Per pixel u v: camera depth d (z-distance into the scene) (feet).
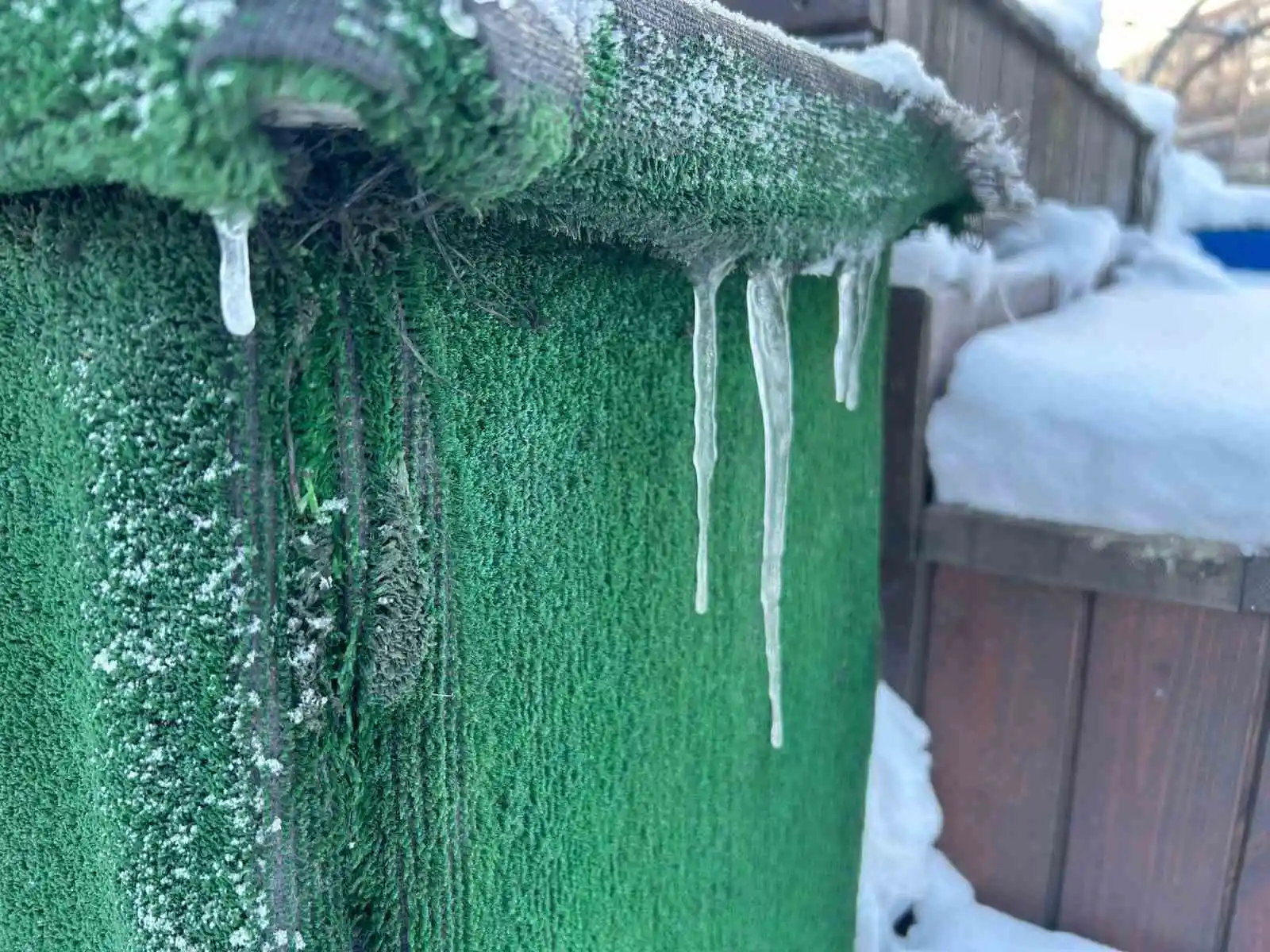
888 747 2.81
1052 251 3.83
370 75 0.69
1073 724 2.67
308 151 0.88
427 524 1.16
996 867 2.83
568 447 1.42
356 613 1.07
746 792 2.05
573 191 1.10
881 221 1.87
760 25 1.49
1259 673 2.41
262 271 0.93
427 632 1.17
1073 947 2.69
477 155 0.80
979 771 2.82
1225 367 2.60
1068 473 2.60
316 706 1.05
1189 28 7.78
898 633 2.85
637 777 1.69
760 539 1.98
